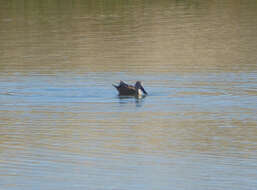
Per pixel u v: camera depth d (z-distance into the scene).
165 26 54.94
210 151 25.66
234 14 60.22
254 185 22.19
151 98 33.97
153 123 29.64
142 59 43.03
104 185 22.23
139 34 51.97
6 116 30.80
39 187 22.12
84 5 66.00
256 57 42.84
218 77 37.75
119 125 29.38
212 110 31.50
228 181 22.47
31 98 33.94
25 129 28.81
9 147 26.38
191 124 29.36
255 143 26.55
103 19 58.75
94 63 41.91
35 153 25.59
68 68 40.56
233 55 43.72
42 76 38.44
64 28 55.03
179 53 44.72
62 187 22.06
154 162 24.48
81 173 23.39
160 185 22.19
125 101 33.47
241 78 37.38
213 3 66.69
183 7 64.56
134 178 22.88
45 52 45.78
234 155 25.17
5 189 21.95
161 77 38.06
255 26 54.22
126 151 25.73
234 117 30.31
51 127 29.14
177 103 32.81
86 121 29.94
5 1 68.75
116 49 46.44
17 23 57.44
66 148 26.20
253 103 32.47
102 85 36.41
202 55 43.84
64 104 32.88
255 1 67.19
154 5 65.81
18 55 44.91
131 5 65.81
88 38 50.66
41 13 62.09
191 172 23.42
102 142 26.95
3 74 39.06
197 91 34.94
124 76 38.28
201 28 53.81
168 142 26.91
